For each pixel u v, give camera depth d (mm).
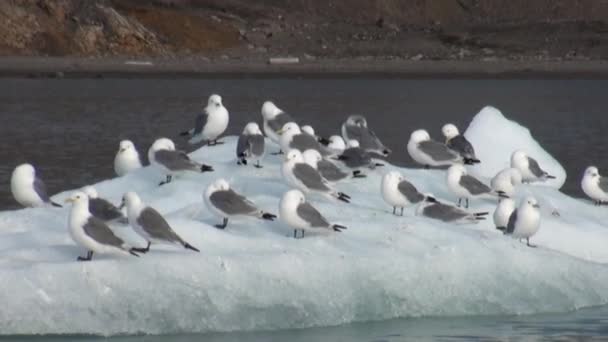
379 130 54688
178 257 19031
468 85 85438
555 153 44531
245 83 82875
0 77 81438
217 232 20203
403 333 19125
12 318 18344
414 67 96688
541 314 20516
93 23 95750
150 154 24531
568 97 75688
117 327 18578
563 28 112688
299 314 19250
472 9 124625
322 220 20453
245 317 19031
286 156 22672
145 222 19094
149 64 91000
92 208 20797
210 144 27656
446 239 21219
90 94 71000
